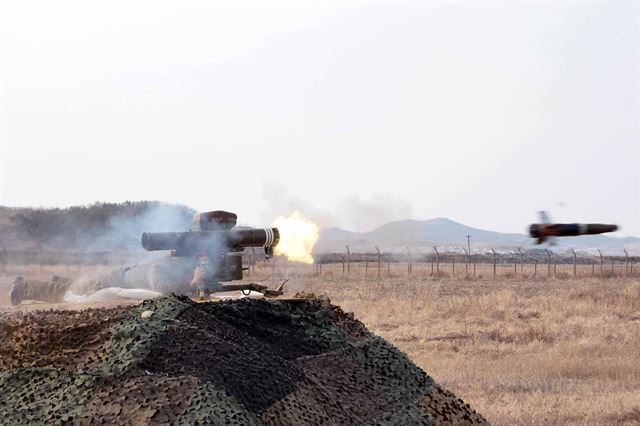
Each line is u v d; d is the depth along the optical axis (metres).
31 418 7.45
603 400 16.09
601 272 57.97
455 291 40.38
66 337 8.15
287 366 8.23
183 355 7.78
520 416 14.88
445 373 18.88
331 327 9.24
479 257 72.94
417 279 48.66
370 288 39.41
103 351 7.94
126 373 7.60
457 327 25.80
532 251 79.38
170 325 8.04
